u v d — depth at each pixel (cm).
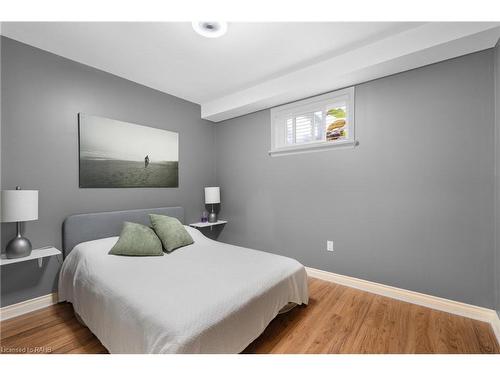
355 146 254
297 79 264
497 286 179
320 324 185
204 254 224
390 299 227
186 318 119
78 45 212
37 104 214
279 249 321
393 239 231
